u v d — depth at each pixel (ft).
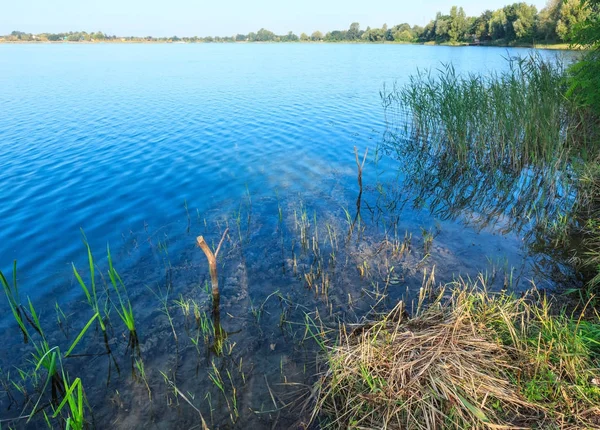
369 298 17.46
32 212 26.32
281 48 288.10
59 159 36.86
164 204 27.61
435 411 10.77
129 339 15.43
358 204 26.18
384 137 43.60
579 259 19.13
